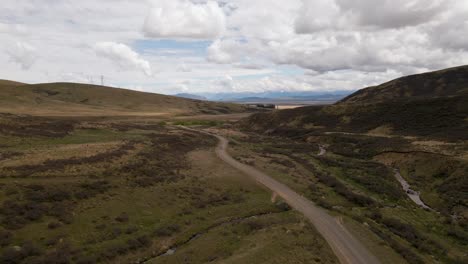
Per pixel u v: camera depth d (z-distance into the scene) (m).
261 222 36.03
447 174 57.28
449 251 33.81
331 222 37.62
